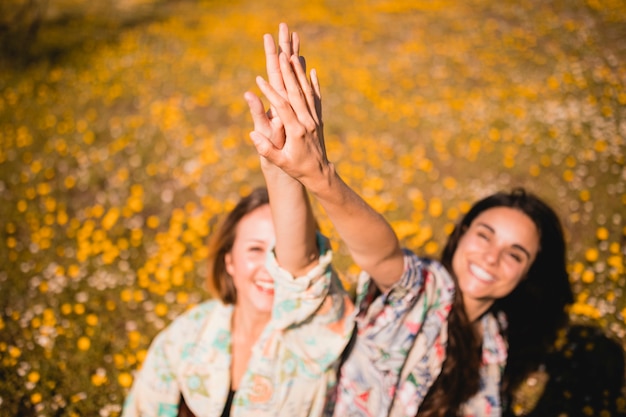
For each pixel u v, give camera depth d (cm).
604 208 443
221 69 761
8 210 463
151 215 475
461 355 185
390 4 1021
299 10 1012
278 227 141
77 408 287
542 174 505
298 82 113
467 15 941
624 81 664
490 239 189
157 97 680
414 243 405
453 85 697
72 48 845
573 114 593
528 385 299
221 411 187
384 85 693
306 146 112
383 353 165
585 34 812
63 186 511
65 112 639
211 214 461
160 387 196
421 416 188
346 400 174
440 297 172
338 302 162
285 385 172
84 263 401
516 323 235
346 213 129
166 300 368
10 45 789
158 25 954
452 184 492
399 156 551
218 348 190
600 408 288
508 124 591
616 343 318
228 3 1091
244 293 186
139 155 552
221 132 600
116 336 339
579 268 370
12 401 288
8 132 592
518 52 777
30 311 353
